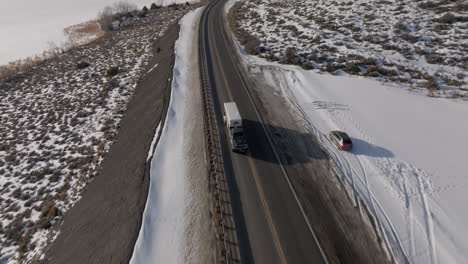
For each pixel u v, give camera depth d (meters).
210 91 35.75
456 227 16.95
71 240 19.58
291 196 19.86
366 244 16.31
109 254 16.88
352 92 32.53
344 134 24.56
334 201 19.33
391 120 27.39
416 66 35.88
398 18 48.44
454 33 40.41
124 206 20.38
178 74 42.19
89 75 53.03
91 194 23.89
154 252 16.69
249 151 24.67
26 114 42.09
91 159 29.64
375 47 41.31
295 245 16.42
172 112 32.41
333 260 15.50
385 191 19.91
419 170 21.45
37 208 24.19
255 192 20.33
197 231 17.81
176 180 22.33
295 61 40.62
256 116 29.83
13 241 21.55
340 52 41.59
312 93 33.31
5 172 29.70
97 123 36.53
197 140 27.14
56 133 35.66
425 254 15.66
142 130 30.31
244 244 16.66
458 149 23.12
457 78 32.56
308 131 27.02
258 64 42.31
